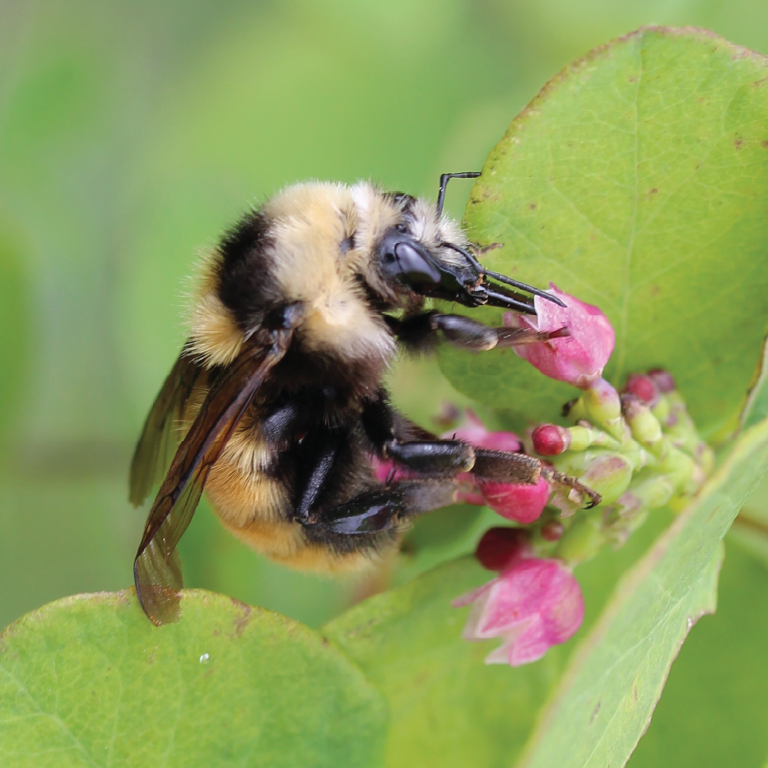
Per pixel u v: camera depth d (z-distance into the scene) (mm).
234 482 207
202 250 206
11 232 236
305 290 202
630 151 196
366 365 204
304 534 208
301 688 199
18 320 237
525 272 199
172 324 234
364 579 219
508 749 206
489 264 199
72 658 196
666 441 201
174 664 197
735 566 210
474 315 202
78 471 242
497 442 204
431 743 207
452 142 231
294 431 207
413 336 203
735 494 194
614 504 200
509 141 196
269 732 199
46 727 196
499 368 203
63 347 247
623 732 195
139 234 235
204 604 197
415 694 206
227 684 198
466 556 203
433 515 212
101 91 247
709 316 201
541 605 200
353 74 241
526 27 237
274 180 240
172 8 262
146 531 199
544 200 197
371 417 207
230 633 198
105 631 196
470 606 201
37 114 244
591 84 194
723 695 209
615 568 210
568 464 199
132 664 197
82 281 248
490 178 197
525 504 198
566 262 199
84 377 246
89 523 244
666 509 210
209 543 224
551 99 195
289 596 227
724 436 205
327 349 204
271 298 202
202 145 240
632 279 200
